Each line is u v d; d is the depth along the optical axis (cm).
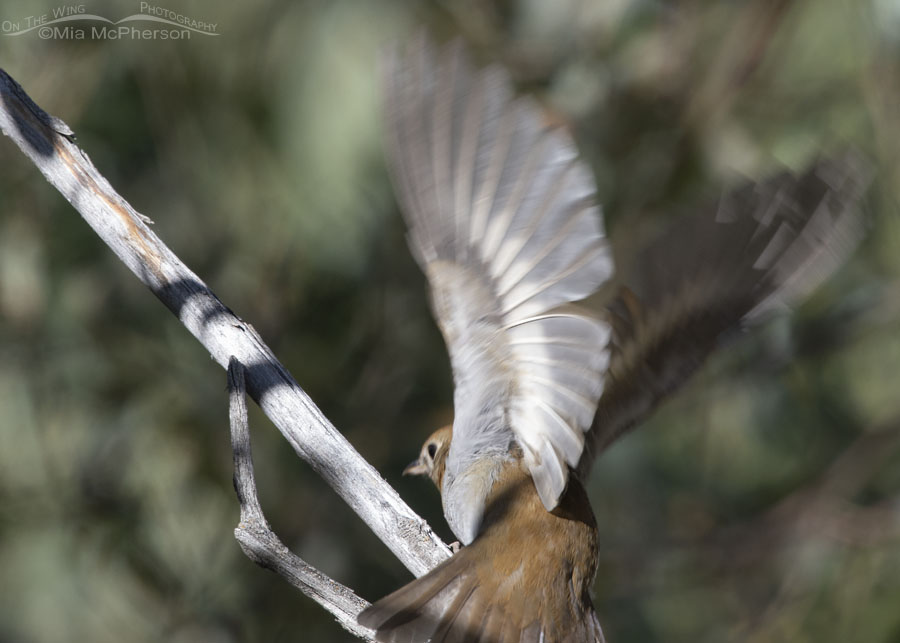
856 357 1284
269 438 1095
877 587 1210
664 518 1286
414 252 495
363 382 1105
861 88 1169
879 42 1128
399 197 483
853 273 1207
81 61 1088
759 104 1192
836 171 556
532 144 471
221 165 1095
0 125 687
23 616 1082
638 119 1163
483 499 624
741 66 1159
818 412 1269
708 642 1283
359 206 1055
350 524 1096
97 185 680
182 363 1105
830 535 1254
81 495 1089
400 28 1038
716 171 1151
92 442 1098
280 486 1088
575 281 478
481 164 475
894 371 1279
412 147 475
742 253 606
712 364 1255
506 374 520
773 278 591
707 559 1277
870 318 1209
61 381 1101
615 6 1120
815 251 571
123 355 1102
